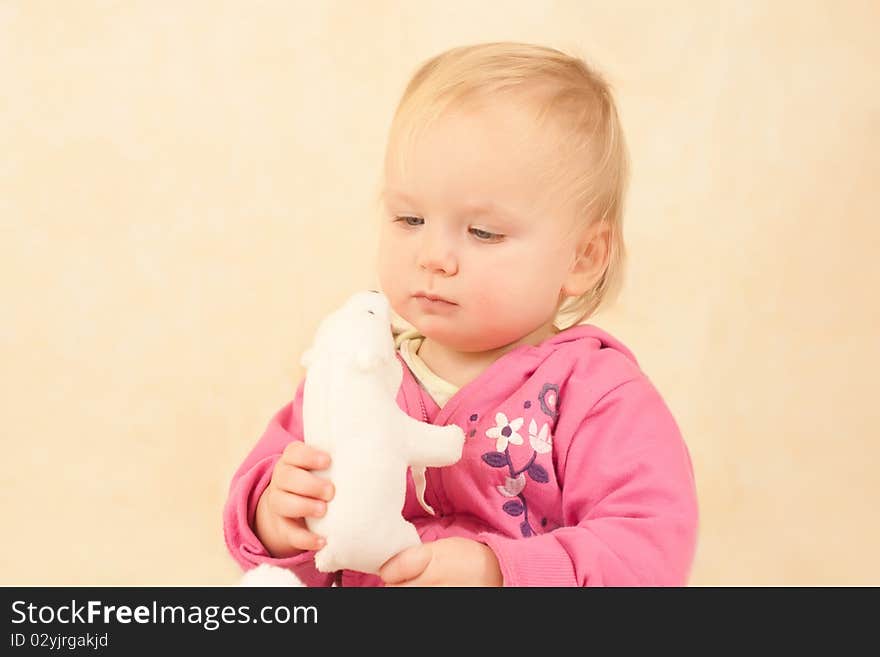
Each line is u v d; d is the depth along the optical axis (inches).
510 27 94.0
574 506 45.7
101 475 78.2
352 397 39.6
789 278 89.2
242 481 46.3
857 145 93.2
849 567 71.6
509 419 46.9
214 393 82.7
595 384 46.7
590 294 52.6
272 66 93.9
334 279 86.8
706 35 95.1
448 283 45.1
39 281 87.9
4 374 83.9
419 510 48.5
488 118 45.0
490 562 41.0
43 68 93.0
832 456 79.9
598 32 94.3
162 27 94.7
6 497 76.0
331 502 38.9
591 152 47.9
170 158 91.4
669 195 91.3
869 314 87.6
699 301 87.6
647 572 41.9
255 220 89.6
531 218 45.1
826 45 95.7
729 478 78.3
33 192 90.0
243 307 86.5
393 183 45.9
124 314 86.8
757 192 91.8
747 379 83.8
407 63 93.0
